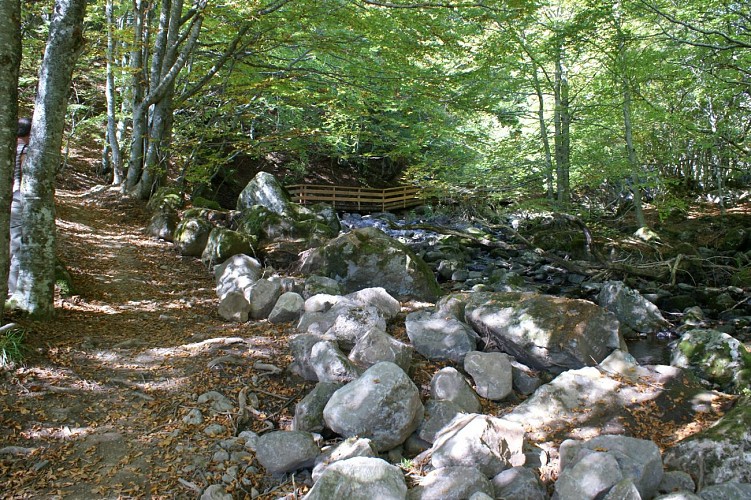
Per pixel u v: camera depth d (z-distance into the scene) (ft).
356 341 19.43
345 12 38.27
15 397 15.14
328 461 13.62
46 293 19.80
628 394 17.61
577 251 47.70
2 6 16.01
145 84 42.09
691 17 45.50
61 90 19.47
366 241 27.76
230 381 17.52
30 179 19.47
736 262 42.91
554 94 57.31
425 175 55.72
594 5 44.16
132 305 23.35
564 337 19.65
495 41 46.83
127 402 16.07
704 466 13.56
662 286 36.70
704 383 19.53
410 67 42.47
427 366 19.75
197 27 40.45
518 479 12.87
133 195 40.75
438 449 14.05
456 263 39.78
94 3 46.52
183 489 13.07
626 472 12.62
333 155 77.66
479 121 60.49
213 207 38.93
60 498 12.39
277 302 22.80
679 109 54.65
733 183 74.84
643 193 75.05
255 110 60.13
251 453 14.43
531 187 56.18
